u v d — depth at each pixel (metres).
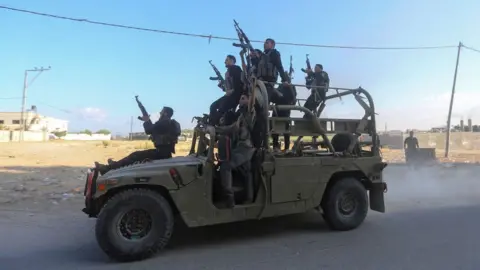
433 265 5.06
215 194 6.07
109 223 5.23
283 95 7.68
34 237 6.55
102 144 47.34
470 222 7.42
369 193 7.54
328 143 7.09
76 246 6.07
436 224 7.27
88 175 6.05
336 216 6.77
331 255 5.52
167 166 5.67
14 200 9.63
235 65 7.12
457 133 41.41
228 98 7.01
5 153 27.86
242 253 5.66
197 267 5.09
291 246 5.98
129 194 5.35
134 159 6.75
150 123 7.06
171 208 5.70
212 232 6.83
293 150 6.91
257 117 6.35
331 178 7.00
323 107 8.80
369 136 7.63
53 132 92.25
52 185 12.27
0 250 5.85
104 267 5.13
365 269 4.94
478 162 21.28
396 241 6.18
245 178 6.20
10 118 95.38
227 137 5.89
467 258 5.32
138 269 5.05
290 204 6.46
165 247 5.98
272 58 7.48
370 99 7.64
